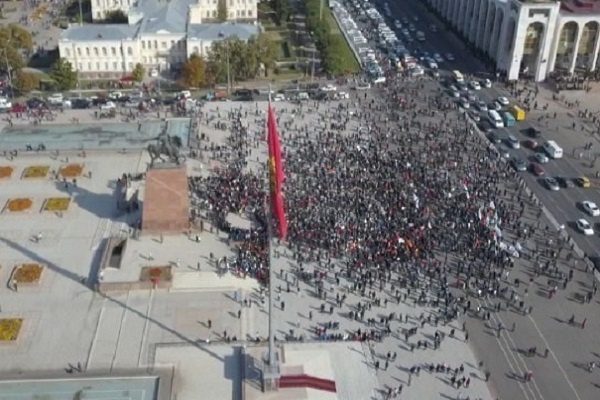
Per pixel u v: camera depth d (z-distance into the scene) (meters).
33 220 176.62
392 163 198.00
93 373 131.25
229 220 174.88
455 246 164.38
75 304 149.12
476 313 147.62
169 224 169.75
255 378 130.25
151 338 140.38
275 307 148.25
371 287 153.62
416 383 130.50
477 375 132.88
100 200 185.50
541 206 184.75
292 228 168.88
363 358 135.62
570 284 156.62
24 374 130.50
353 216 173.12
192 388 128.62
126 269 157.00
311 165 196.00
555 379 132.75
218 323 144.50
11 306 147.62
